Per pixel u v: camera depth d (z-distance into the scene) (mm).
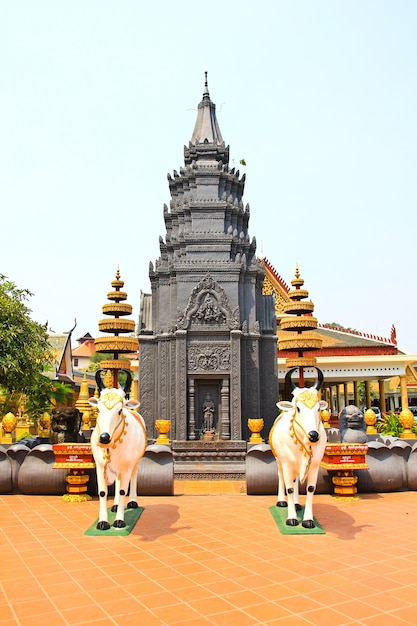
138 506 10234
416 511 9648
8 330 18297
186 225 18922
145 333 18625
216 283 17406
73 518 9258
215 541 7676
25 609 5242
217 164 19406
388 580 6012
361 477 11312
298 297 15922
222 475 14852
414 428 20312
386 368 31141
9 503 10586
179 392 16734
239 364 16797
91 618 5031
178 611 5176
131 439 8500
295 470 8562
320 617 5035
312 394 8320
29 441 12992
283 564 6586
